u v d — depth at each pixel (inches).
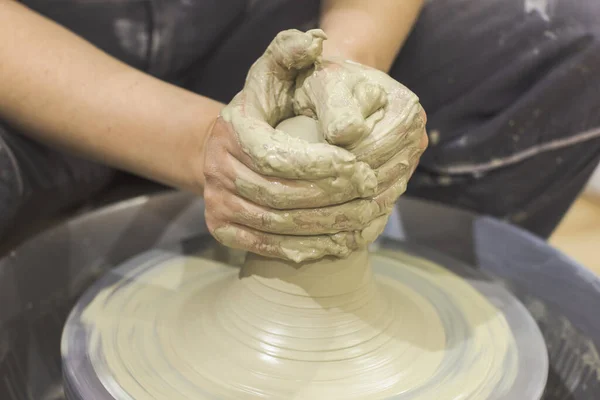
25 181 40.7
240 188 26.7
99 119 34.7
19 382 37.7
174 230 49.9
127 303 35.5
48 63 35.5
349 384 28.8
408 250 43.5
